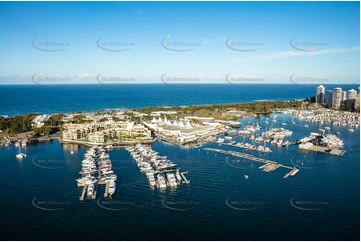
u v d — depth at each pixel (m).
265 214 140.38
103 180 182.75
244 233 124.44
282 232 125.00
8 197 160.75
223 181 181.50
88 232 125.81
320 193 163.75
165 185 172.38
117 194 163.75
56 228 129.12
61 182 182.50
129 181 183.00
